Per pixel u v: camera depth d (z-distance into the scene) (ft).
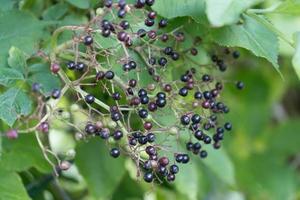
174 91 1.94
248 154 3.31
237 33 1.94
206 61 2.13
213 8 1.70
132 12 1.89
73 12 2.14
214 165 2.39
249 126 3.34
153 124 1.91
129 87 1.86
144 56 1.95
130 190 2.73
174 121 1.94
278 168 3.29
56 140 2.47
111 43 1.87
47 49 1.95
